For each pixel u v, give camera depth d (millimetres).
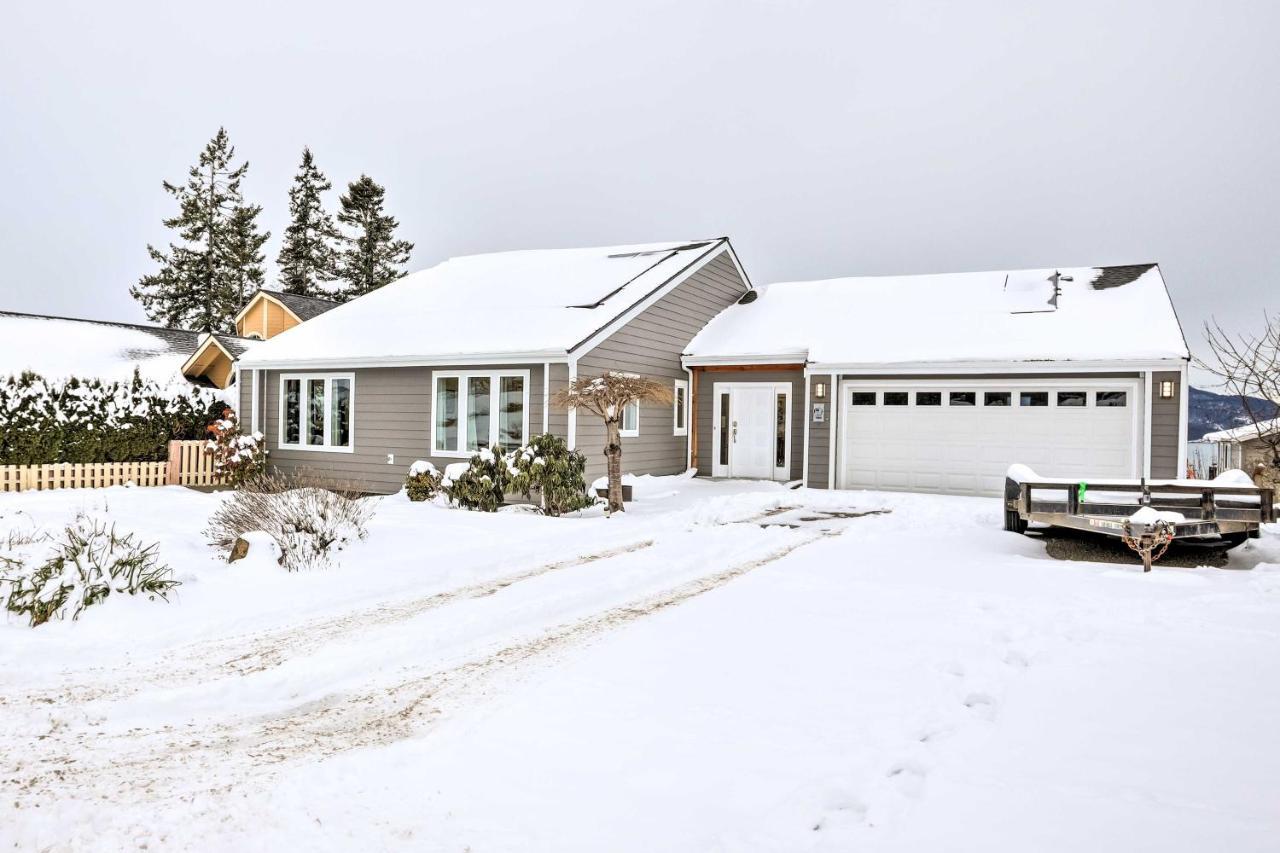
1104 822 2947
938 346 15930
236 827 3236
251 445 17906
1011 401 15336
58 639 6070
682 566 8633
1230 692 4297
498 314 17531
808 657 5156
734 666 5031
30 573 7102
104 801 3502
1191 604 6293
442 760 3822
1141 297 16219
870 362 15922
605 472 16016
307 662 5508
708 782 3486
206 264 49094
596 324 15602
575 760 3756
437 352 15961
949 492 15797
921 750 3723
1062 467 14938
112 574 7039
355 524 10102
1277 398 15758
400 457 17062
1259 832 2838
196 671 5402
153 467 18125
